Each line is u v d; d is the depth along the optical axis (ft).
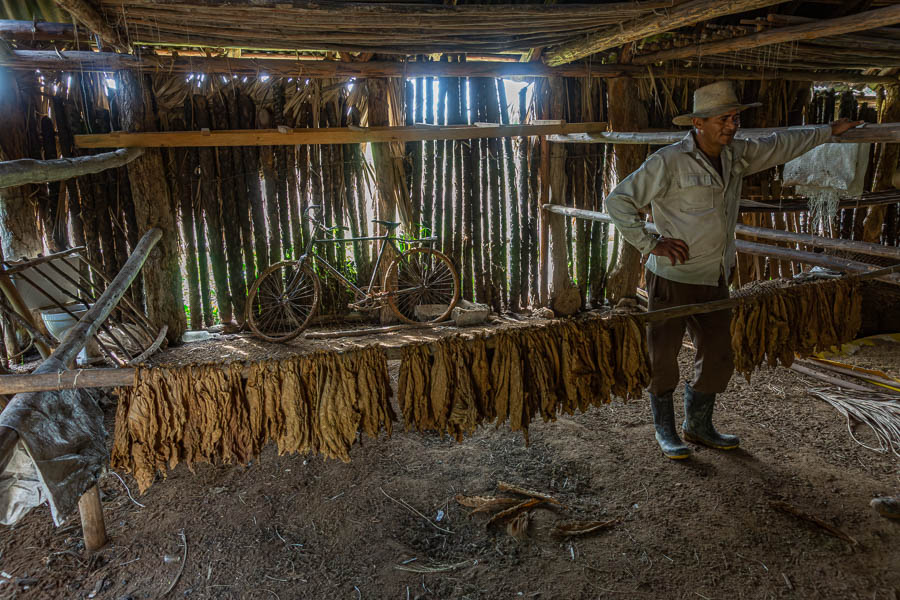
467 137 17.72
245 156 17.84
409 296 20.12
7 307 12.09
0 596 7.54
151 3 11.14
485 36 15.55
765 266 21.24
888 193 13.53
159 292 17.20
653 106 19.57
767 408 12.37
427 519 8.96
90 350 14.74
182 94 16.57
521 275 20.68
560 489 9.67
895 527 8.46
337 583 7.67
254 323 17.87
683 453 10.30
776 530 8.46
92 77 15.99
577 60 18.31
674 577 7.65
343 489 9.79
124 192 16.87
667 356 10.12
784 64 18.06
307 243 19.13
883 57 16.56
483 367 6.87
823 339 8.80
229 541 8.52
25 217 15.57
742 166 9.23
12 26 13.98
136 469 6.33
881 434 11.14
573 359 7.18
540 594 7.41
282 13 11.80
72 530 8.91
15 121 15.26
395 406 13.17
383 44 15.69
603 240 21.03
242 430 6.45
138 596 7.50
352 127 17.04
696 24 15.28
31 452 5.93
